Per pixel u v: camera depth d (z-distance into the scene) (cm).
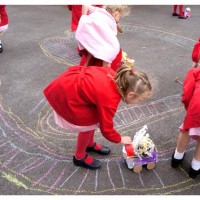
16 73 411
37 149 275
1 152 270
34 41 531
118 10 276
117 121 315
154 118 321
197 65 284
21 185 239
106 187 240
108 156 270
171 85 389
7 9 725
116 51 262
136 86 195
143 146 239
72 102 209
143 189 239
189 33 596
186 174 254
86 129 227
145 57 480
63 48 503
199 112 210
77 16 463
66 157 267
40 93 363
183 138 238
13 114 321
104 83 198
